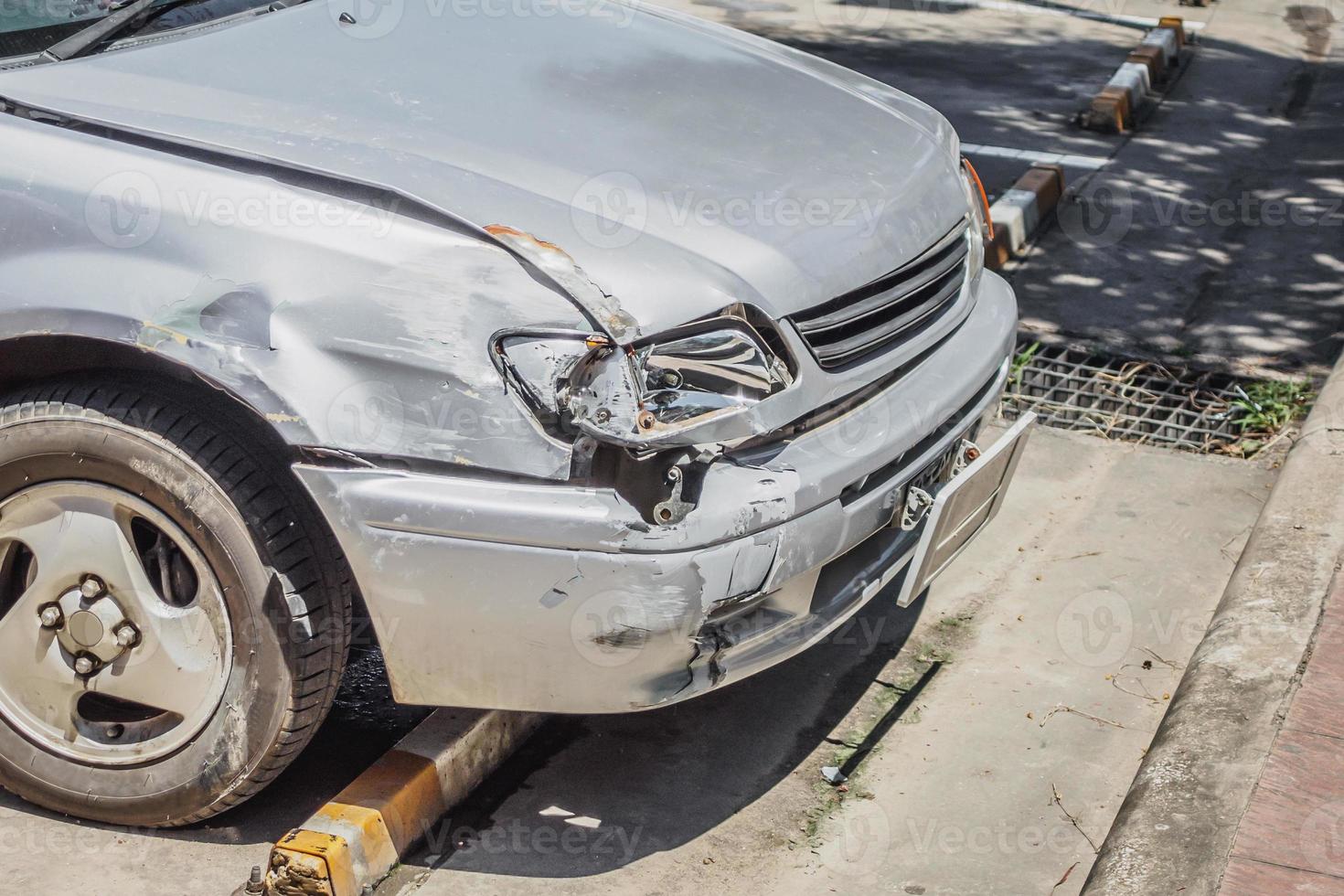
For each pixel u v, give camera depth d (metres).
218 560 2.35
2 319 2.36
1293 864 2.35
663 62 3.12
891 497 2.58
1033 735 2.96
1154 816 2.48
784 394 2.34
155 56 2.71
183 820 2.56
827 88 3.23
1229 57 9.42
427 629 2.30
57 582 2.49
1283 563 3.24
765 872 2.56
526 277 2.25
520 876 2.53
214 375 2.23
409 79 2.74
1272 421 4.39
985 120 7.65
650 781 2.81
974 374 2.86
